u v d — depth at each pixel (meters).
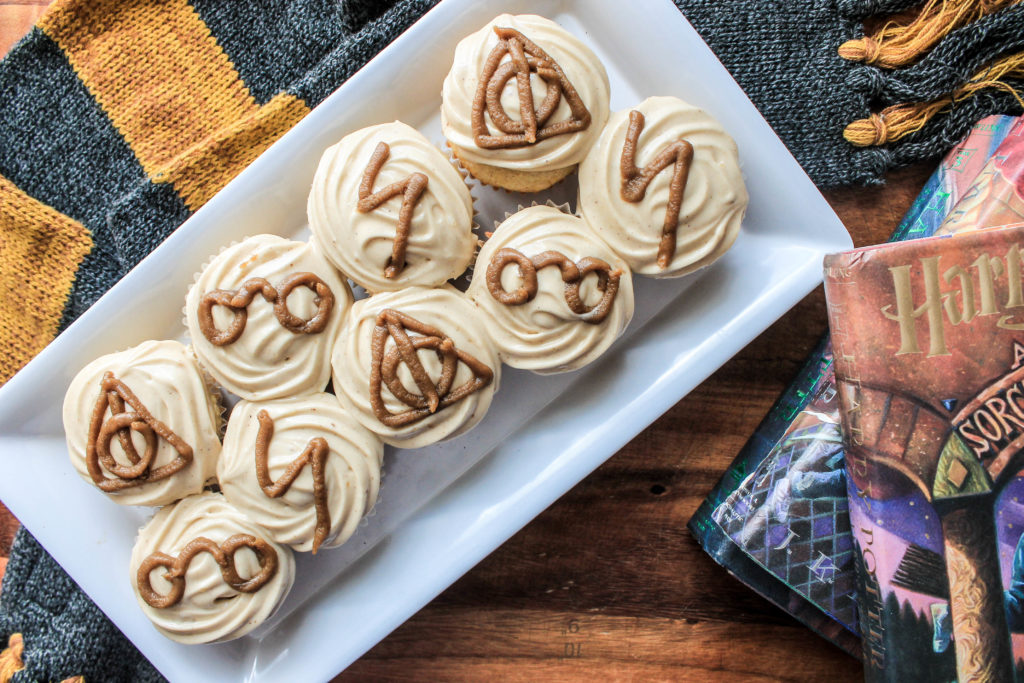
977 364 0.45
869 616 0.46
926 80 0.50
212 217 0.49
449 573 0.50
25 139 0.53
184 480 0.48
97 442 0.47
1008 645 0.46
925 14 0.51
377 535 0.51
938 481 0.45
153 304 0.49
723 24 0.52
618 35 0.51
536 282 0.47
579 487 0.53
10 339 0.52
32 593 0.52
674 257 0.48
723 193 0.48
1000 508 0.46
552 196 0.51
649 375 0.51
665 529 0.53
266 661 0.51
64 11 0.52
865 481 0.46
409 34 0.49
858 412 0.46
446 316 0.48
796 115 0.52
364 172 0.47
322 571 0.51
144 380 0.48
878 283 0.45
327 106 0.49
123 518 0.51
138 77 0.53
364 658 0.53
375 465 0.49
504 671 0.53
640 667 0.53
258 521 0.48
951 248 0.45
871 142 0.51
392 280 0.48
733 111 0.49
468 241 0.49
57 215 0.51
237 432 0.48
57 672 0.51
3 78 0.53
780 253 0.51
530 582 0.53
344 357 0.48
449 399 0.47
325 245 0.48
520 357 0.48
